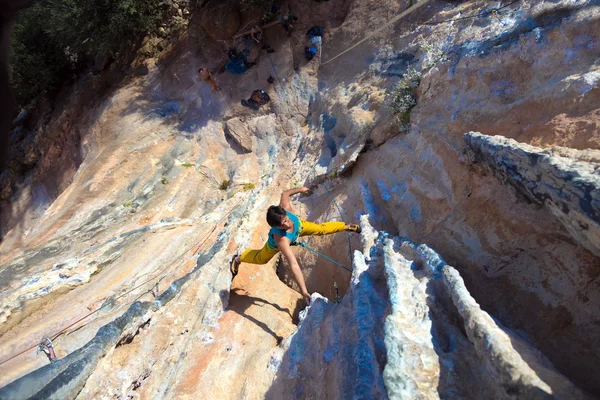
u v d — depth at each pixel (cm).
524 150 367
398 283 360
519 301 351
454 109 571
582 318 300
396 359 272
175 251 721
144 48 1436
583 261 315
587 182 271
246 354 478
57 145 1580
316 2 1145
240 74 1216
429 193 545
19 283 742
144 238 798
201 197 1073
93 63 1644
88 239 927
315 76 1112
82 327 510
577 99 403
